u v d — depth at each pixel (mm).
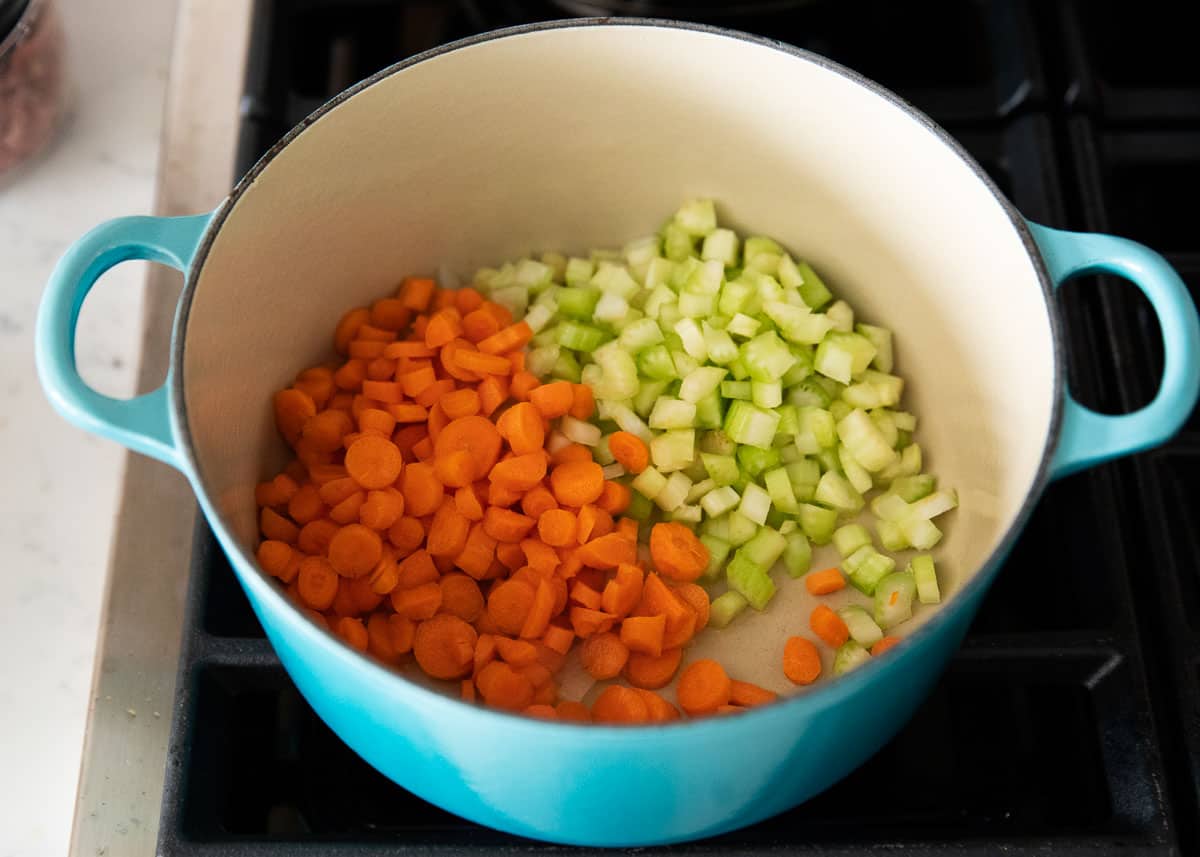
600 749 453
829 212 625
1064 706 580
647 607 575
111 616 583
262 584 462
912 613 586
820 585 593
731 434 615
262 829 554
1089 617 573
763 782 491
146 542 601
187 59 713
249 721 567
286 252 577
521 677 549
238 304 554
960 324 592
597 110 605
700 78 588
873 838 537
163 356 640
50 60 650
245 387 575
